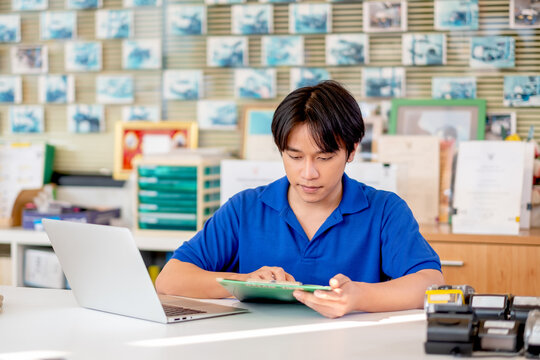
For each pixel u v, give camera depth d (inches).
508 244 104.5
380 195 68.1
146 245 118.1
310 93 58.1
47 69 141.3
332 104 57.2
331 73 129.3
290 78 130.8
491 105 123.7
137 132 136.5
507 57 122.5
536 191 115.7
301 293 53.7
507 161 108.0
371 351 44.4
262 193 68.6
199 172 118.0
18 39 141.6
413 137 118.3
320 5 128.6
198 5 133.5
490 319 47.4
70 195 140.9
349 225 66.2
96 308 57.9
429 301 51.1
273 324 52.6
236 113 133.3
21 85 142.2
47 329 51.1
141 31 136.5
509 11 122.0
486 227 107.1
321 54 129.3
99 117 139.6
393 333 49.4
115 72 138.4
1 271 125.7
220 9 132.9
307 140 57.1
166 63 136.3
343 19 128.2
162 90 136.5
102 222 127.8
